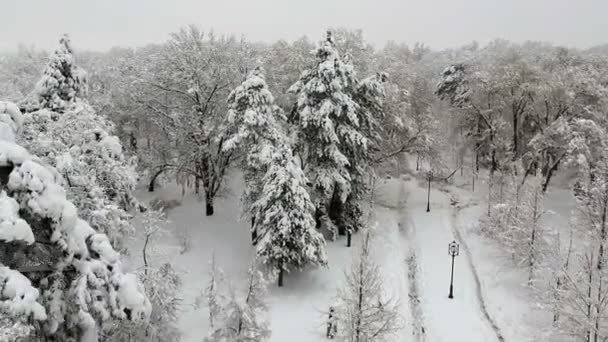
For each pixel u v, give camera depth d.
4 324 9.01
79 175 15.53
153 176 34.25
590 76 38.91
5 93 31.77
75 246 10.70
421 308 23.64
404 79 46.66
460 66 56.41
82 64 62.91
